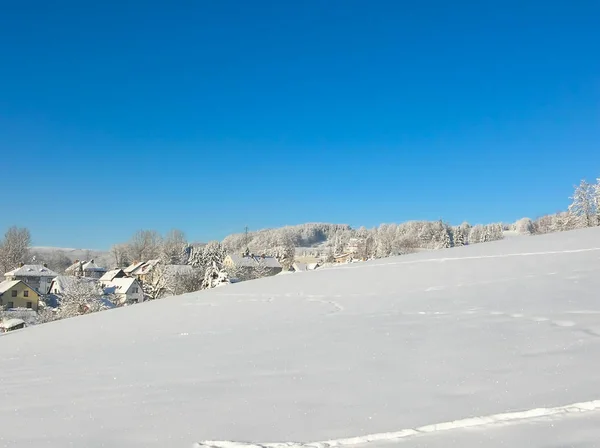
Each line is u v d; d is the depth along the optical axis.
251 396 3.14
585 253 10.17
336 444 2.23
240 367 4.07
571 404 2.46
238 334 6.08
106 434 2.63
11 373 5.03
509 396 2.69
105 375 4.34
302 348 4.62
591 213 41.69
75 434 2.67
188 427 2.64
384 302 7.66
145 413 2.97
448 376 3.20
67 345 7.10
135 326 8.45
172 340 6.21
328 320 6.41
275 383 3.42
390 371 3.47
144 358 5.03
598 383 2.77
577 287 6.79
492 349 3.83
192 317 8.76
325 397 2.99
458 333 4.61
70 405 3.35
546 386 2.80
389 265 13.27
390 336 4.78
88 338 7.66
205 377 3.83
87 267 66.69
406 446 2.13
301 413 2.72
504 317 5.25
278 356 4.36
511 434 2.15
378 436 2.27
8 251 67.31
